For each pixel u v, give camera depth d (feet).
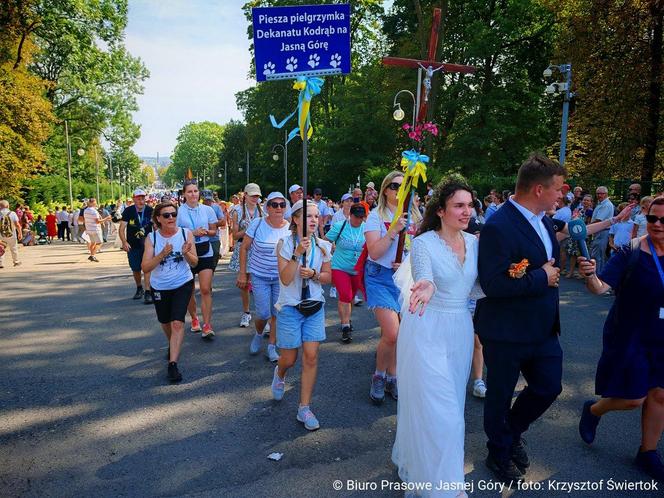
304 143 11.85
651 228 9.61
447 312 8.86
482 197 68.59
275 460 10.41
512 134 81.30
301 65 12.41
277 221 16.31
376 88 100.83
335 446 11.00
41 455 10.68
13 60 82.07
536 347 9.25
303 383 11.99
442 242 8.95
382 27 96.68
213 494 9.21
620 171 59.72
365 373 15.58
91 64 105.60
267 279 16.39
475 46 78.48
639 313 9.73
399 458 9.21
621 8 53.57
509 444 9.62
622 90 55.62
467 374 9.25
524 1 78.54
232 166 231.30
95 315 23.45
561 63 61.46
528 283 8.62
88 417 12.52
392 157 103.04
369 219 13.38
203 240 19.12
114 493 9.27
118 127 137.90
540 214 9.27
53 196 135.13
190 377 15.29
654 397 9.76
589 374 15.37
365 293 13.29
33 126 77.25
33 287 31.32
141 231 26.45
